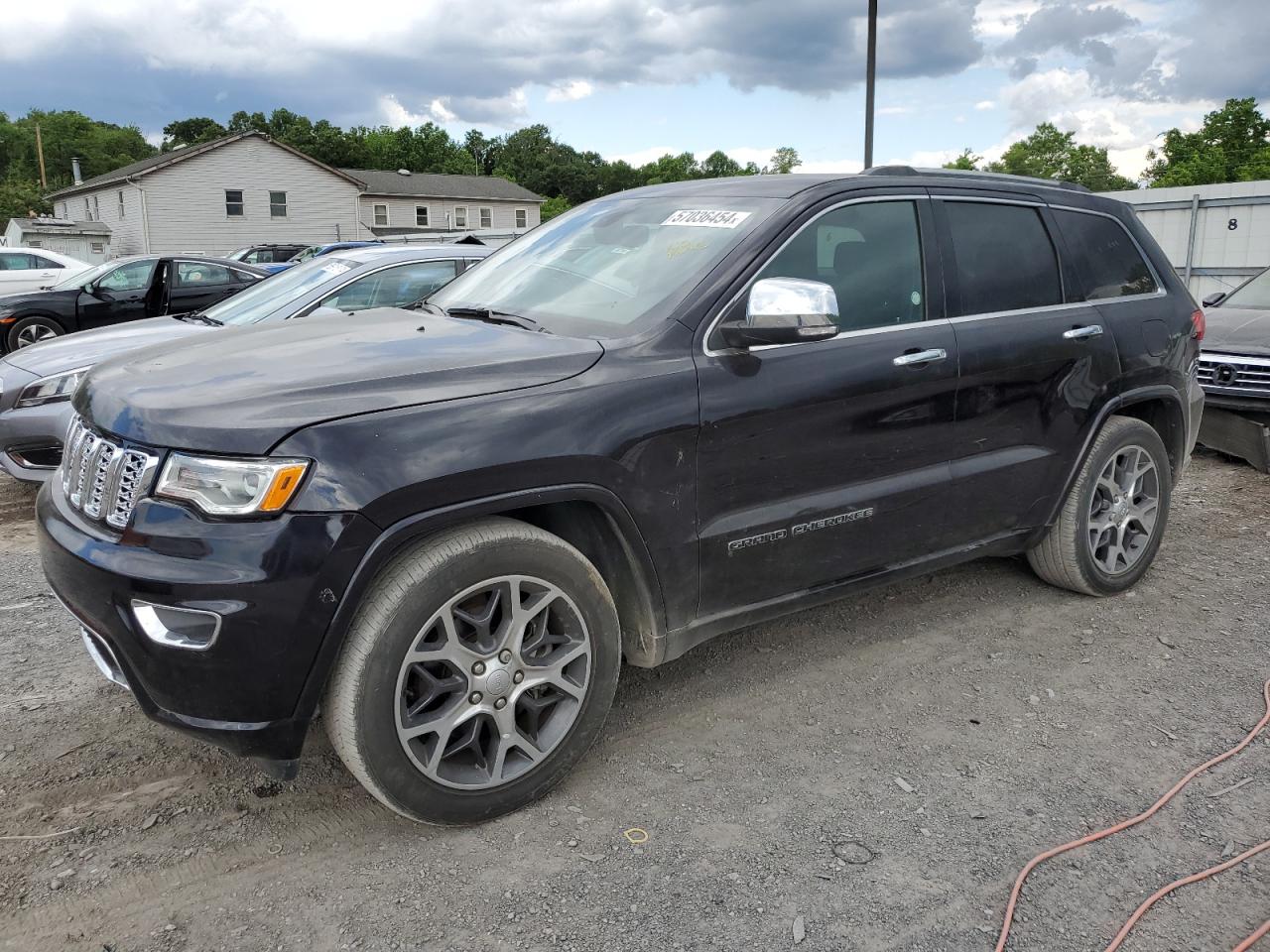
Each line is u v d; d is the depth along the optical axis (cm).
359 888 248
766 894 246
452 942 229
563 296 337
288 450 234
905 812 283
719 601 315
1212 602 446
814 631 412
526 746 277
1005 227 396
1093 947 230
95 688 356
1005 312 384
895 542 356
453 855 262
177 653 233
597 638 286
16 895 243
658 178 11750
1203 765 309
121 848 263
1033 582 468
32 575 477
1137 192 1560
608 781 298
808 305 290
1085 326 405
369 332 317
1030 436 395
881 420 340
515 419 262
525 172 11019
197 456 236
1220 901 246
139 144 10531
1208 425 722
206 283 1223
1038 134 7750
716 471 302
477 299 364
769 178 362
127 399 259
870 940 230
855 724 335
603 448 273
